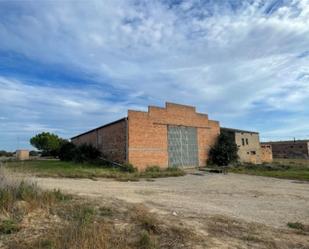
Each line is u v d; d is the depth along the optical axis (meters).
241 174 25.48
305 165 37.06
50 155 53.38
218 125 34.94
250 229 6.93
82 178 17.42
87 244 4.81
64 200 8.41
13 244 5.00
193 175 23.59
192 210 8.87
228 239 5.98
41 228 5.89
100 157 29.75
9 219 6.20
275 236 6.53
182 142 29.89
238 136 39.22
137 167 25.11
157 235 5.87
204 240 5.73
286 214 9.41
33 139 55.41
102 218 6.79
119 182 16.44
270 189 15.76
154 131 27.22
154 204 9.46
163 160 27.56
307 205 11.16
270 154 46.75
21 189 7.97
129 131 25.14
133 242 5.34
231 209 9.79
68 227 5.66
